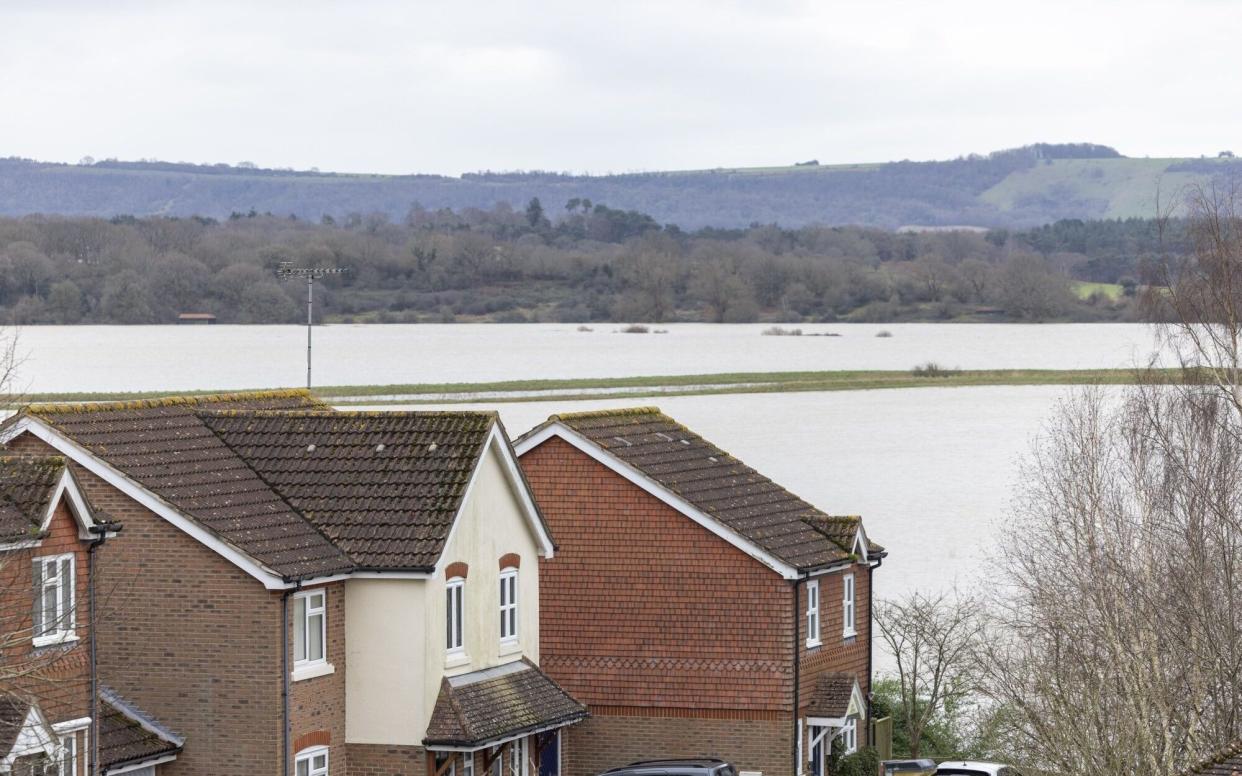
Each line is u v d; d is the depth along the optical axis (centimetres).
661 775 4622
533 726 4603
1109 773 4106
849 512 11031
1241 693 4412
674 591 5322
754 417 19125
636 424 5788
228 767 4162
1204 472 5347
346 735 4422
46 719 3519
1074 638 4572
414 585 4397
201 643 4181
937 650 6412
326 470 4659
